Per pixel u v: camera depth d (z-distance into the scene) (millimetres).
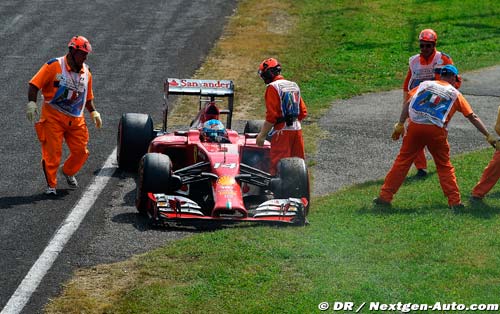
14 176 46938
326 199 44156
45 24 90750
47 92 43312
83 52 43062
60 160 47656
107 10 98312
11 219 39938
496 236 36938
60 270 34250
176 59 80500
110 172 48375
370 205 42406
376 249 35562
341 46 86312
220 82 49781
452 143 56688
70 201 43031
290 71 77375
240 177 40406
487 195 43969
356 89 72000
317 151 54219
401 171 42062
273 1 105562
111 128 58656
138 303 31047
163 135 45344
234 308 30531
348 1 105500
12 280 33281
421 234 37438
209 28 92688
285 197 40000
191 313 30297
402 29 93125
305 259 34531
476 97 70438
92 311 30750
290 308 30375
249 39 88688
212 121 43969
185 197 41500
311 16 98812
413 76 48969
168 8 100875
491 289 31688
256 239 36594
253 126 48594
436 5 103562
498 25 95062
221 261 34250
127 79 72938
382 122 62094
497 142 42031
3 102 64500
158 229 38844
